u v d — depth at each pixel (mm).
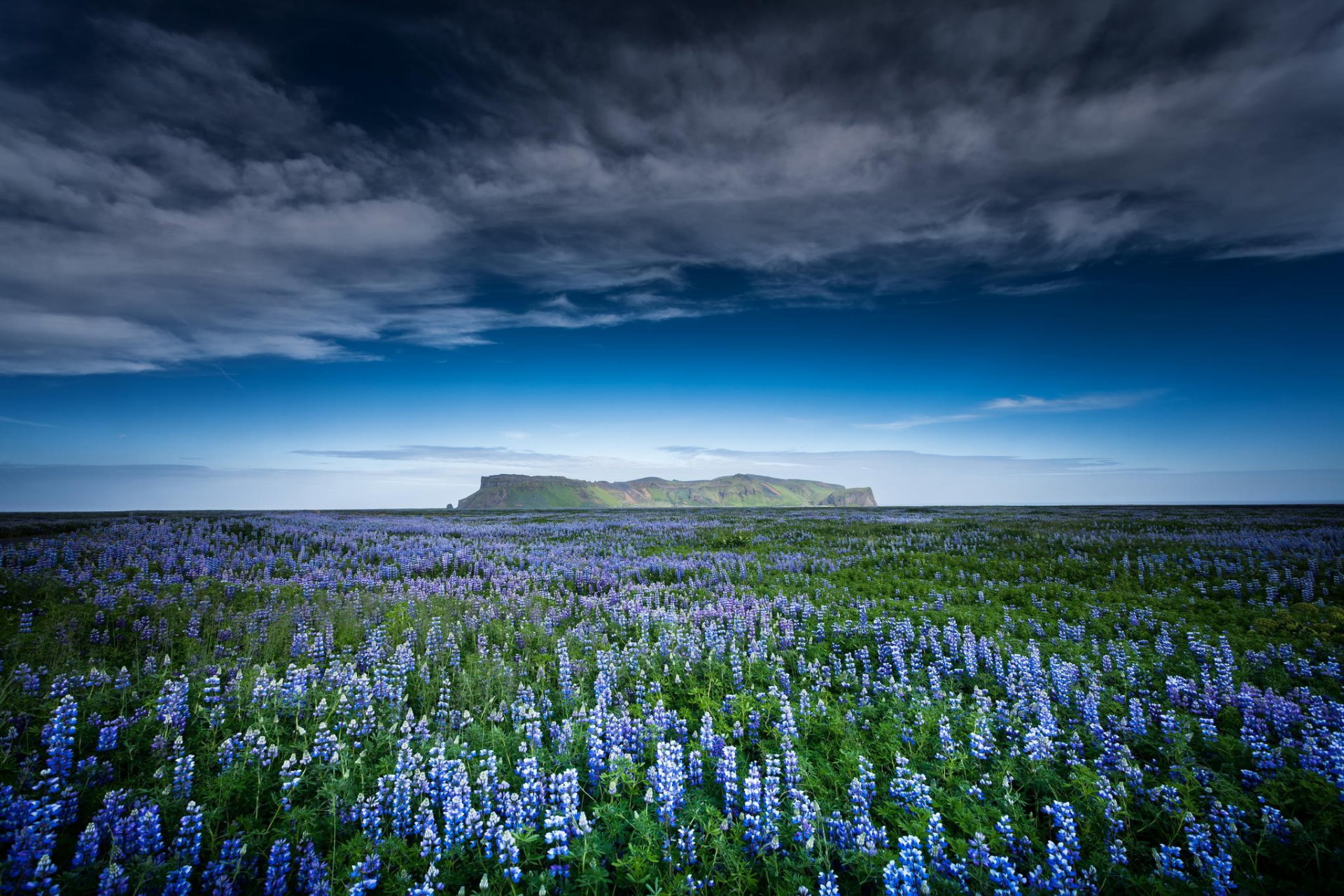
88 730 8188
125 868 5266
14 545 24703
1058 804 6465
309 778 7305
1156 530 36969
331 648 13828
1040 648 14141
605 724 8648
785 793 7277
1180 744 8164
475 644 15039
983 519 49562
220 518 45906
